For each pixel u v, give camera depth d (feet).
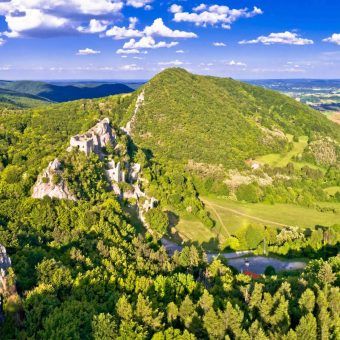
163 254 346.33
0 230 312.50
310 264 345.72
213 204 642.63
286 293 258.78
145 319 210.79
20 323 200.85
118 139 584.40
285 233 504.02
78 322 197.67
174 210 547.90
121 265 296.30
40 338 188.96
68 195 405.18
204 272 319.88
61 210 382.83
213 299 236.02
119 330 196.65
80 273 250.98
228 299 245.04
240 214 613.11
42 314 205.57
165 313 229.86
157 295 249.96
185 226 522.06
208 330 213.46
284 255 460.14
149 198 520.42
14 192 403.95
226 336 199.52
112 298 230.27
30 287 235.20
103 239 352.90
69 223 376.68
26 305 207.82
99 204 426.92
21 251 280.10
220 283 286.25
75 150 476.13
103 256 315.37
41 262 260.42
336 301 245.65
